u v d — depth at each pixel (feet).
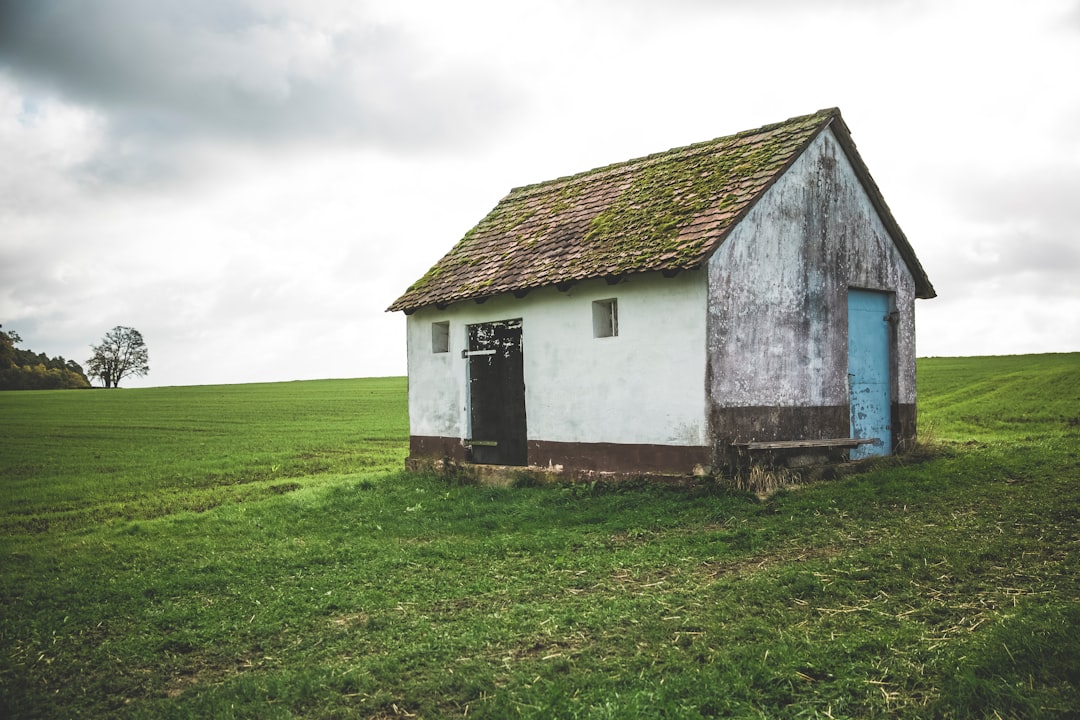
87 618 26.11
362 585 28.19
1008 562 24.80
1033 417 83.25
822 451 44.57
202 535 40.42
